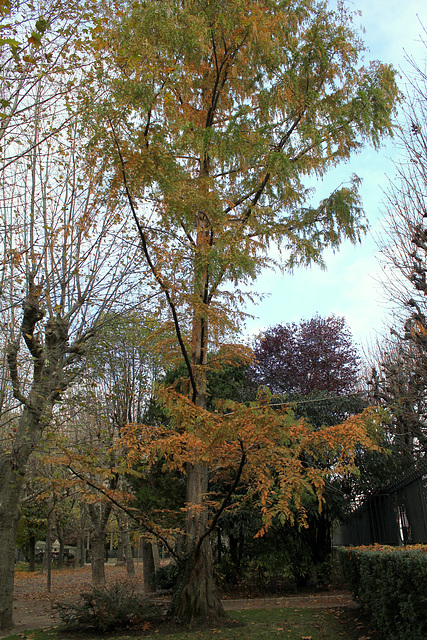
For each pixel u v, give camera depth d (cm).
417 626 517
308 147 944
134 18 753
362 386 1878
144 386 1422
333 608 923
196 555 829
